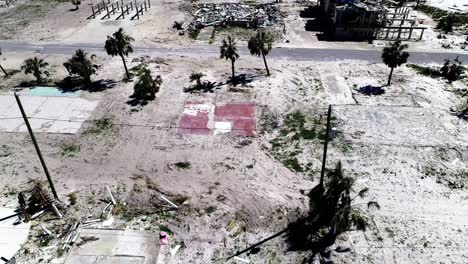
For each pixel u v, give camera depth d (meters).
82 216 29.09
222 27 65.06
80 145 36.78
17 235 27.58
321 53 54.97
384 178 32.16
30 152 35.88
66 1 81.44
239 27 65.12
